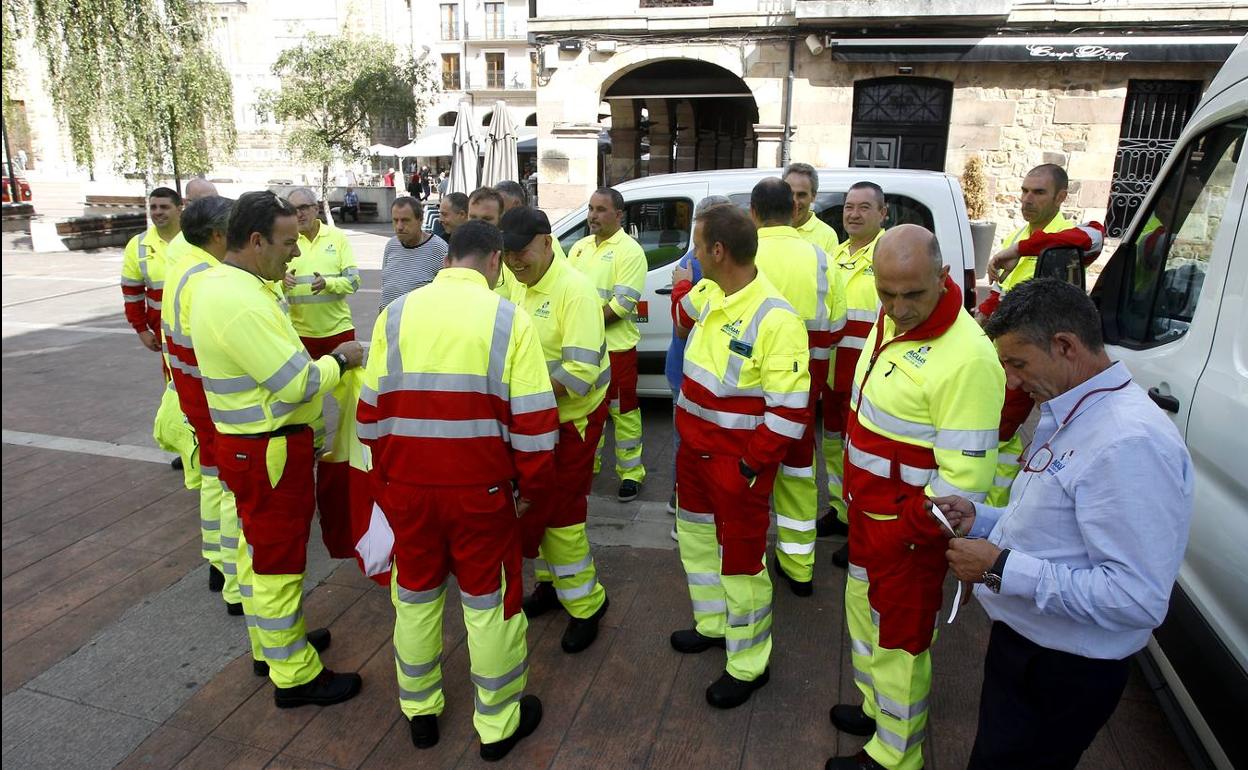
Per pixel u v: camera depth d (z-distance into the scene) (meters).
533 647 3.44
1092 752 2.84
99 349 8.88
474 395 2.52
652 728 2.94
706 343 2.96
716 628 3.33
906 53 11.30
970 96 11.56
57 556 4.26
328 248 5.36
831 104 12.01
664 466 5.52
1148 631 1.92
